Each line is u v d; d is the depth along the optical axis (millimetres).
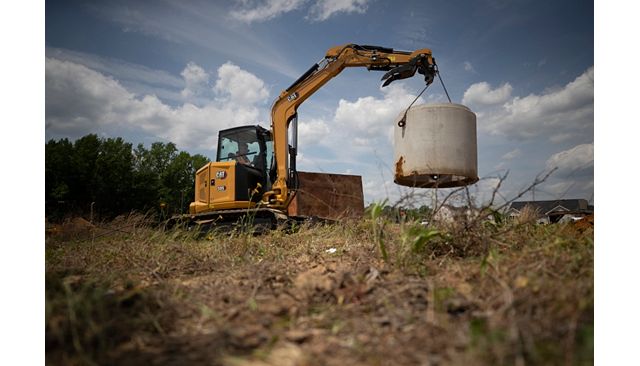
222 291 2971
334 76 9289
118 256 4371
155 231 5719
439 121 4527
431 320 2137
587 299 2088
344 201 10906
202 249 5078
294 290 2898
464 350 1792
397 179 4910
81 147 33719
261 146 9453
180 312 2500
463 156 4527
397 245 3799
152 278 3656
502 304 2238
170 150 50469
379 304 2475
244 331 2164
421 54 7391
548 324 1921
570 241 3369
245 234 5293
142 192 37031
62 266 3898
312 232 6363
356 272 3203
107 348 1995
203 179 9320
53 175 31297
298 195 10562
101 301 2328
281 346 1965
